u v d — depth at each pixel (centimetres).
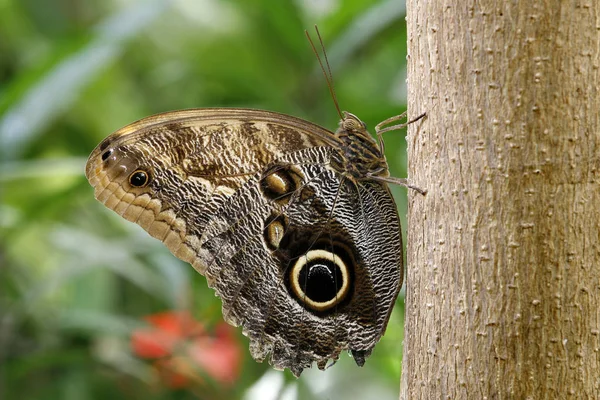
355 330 89
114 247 101
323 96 102
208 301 103
